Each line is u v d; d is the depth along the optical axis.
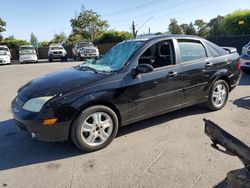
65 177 3.53
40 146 4.44
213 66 5.52
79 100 3.93
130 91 4.36
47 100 3.86
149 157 3.96
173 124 5.18
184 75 5.03
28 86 4.45
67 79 4.29
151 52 4.79
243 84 8.80
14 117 4.19
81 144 4.06
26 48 26.05
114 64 4.72
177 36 5.17
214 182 3.28
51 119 3.82
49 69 16.70
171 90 4.89
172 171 3.55
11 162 3.97
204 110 5.92
